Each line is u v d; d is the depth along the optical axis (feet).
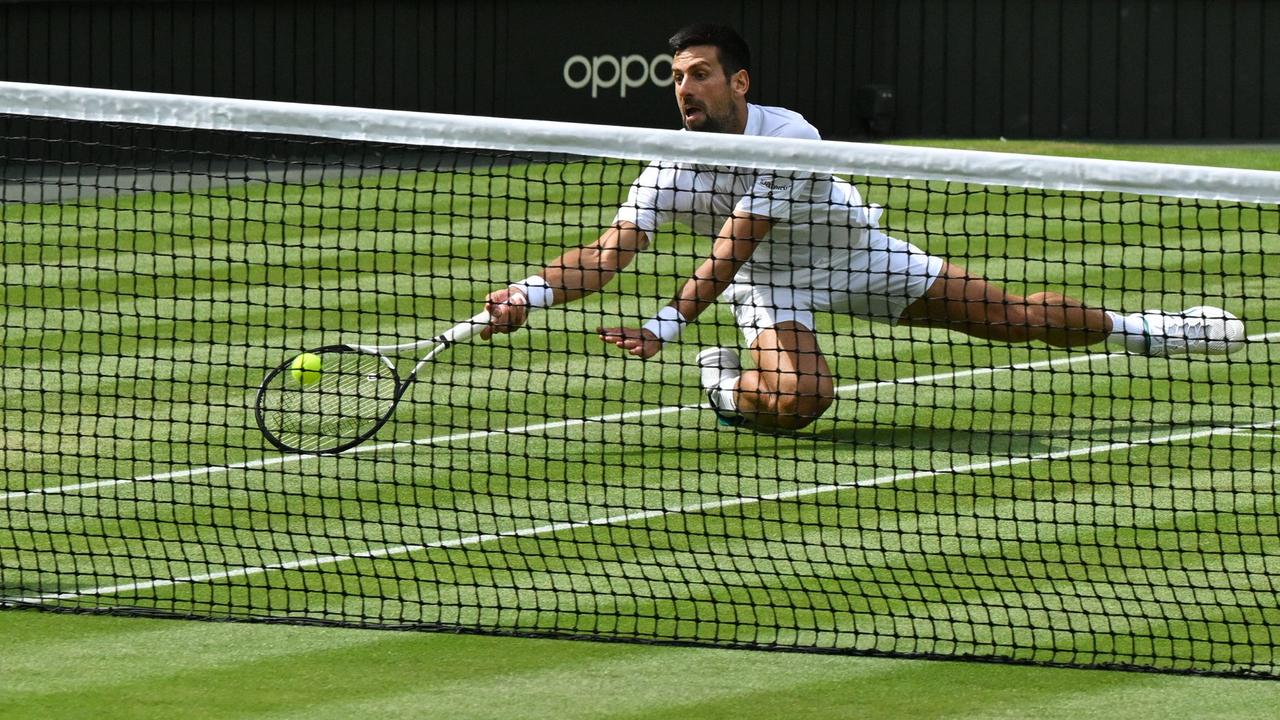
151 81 124.77
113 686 32.01
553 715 30.76
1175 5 135.13
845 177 54.19
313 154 118.52
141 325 69.31
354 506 44.32
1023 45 135.54
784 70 134.92
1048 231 90.58
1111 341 50.62
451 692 31.94
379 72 129.08
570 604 36.83
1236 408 55.01
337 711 30.89
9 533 41.96
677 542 41.14
